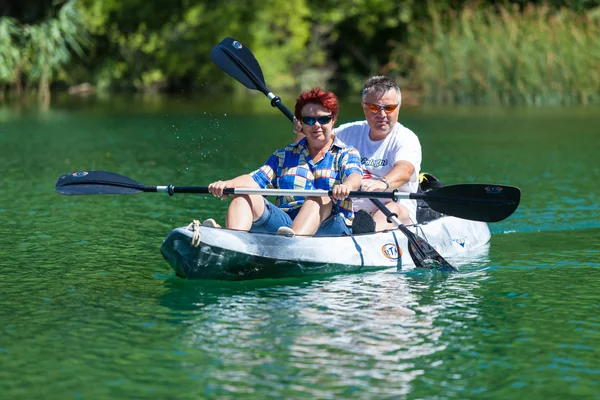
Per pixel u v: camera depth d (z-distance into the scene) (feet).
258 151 92.17
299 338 32.27
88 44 191.83
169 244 39.58
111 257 45.21
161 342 31.89
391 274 41.83
